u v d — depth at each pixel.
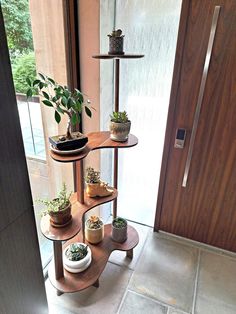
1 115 0.75
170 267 1.76
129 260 1.80
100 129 1.67
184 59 1.46
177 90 1.55
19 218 0.93
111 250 1.67
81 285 1.44
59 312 1.43
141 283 1.63
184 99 1.56
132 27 1.61
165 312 1.46
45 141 1.48
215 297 1.56
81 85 1.58
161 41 1.59
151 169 1.98
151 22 1.56
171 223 2.01
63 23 1.34
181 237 2.02
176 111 1.61
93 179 1.52
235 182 1.66
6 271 0.91
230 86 1.43
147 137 1.88
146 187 2.07
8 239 0.89
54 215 1.22
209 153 1.64
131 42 1.65
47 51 1.32
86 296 1.53
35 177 1.49
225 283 1.66
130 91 1.79
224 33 1.32
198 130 1.60
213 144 1.61
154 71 1.68
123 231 1.70
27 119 1.32
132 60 1.69
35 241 1.06
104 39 1.50
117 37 1.22
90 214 1.98
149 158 1.95
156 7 1.51
